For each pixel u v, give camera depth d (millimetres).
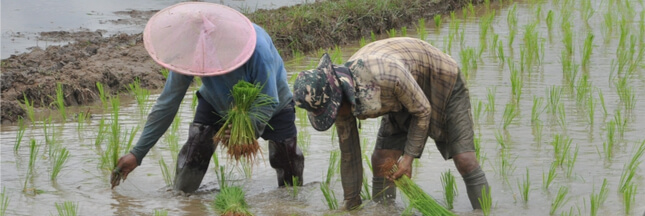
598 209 5125
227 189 4988
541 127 7023
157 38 4746
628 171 5828
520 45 10664
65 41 10594
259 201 5430
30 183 5711
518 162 6125
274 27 10820
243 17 4910
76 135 6965
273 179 5992
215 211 5234
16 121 7430
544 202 5297
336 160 6246
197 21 4766
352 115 4727
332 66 4281
